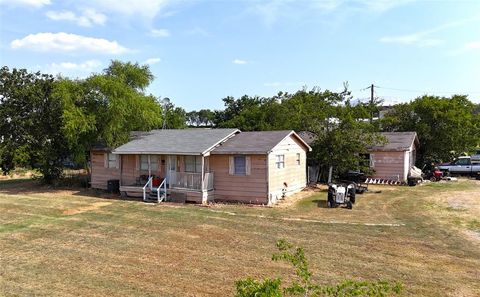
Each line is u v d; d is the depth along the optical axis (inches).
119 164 989.2
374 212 732.0
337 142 1075.3
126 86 1050.7
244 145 877.2
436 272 411.5
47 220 674.8
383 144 1159.6
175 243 527.2
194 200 865.5
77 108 991.6
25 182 1262.3
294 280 387.9
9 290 366.9
